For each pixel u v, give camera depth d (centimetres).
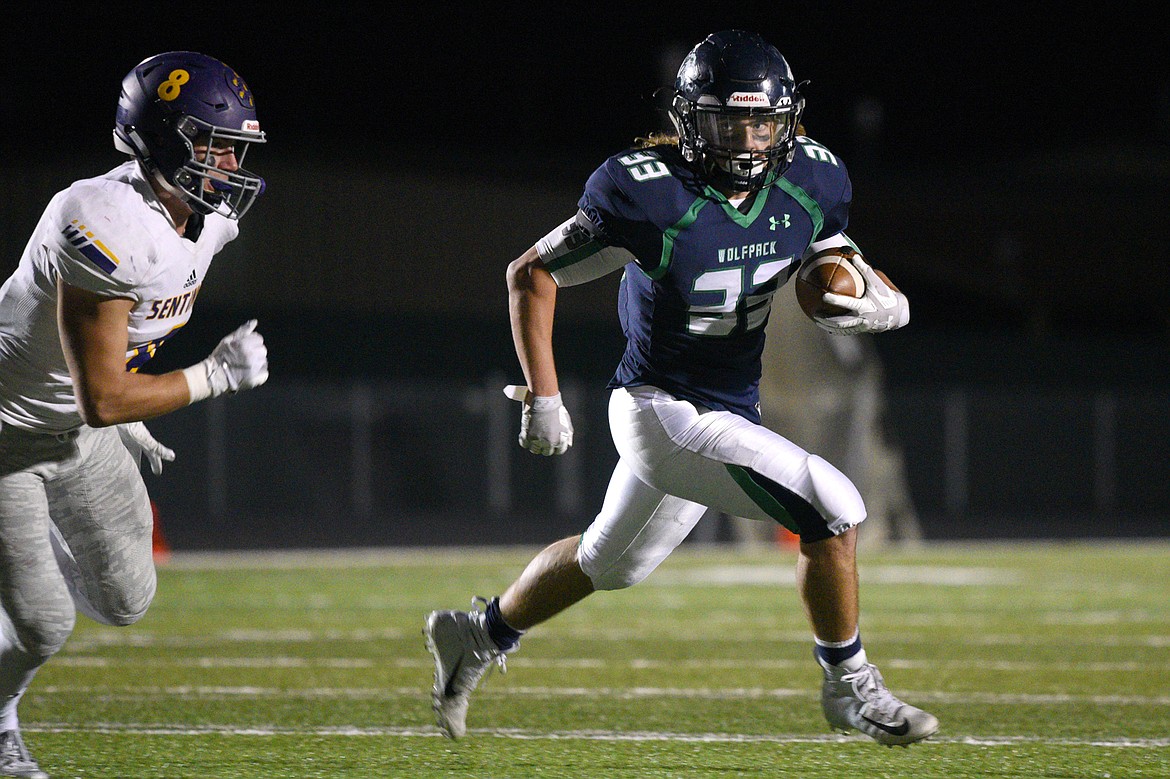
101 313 1062
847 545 1156
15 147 6575
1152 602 2897
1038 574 3531
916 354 6725
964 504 6262
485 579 3403
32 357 1104
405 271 6988
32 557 1131
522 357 1176
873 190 8512
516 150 8150
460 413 5975
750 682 1817
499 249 7144
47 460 1142
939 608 2780
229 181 1112
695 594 3006
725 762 1305
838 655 1173
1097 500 6397
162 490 5556
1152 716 1568
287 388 5781
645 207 1134
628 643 2227
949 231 8462
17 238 6425
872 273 1234
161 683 1783
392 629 2409
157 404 1075
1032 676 1886
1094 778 1243
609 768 1275
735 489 1159
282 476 5731
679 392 1195
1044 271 8494
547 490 6025
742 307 1178
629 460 1203
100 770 1254
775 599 2912
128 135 1092
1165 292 8581
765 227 1161
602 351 6606
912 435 6241
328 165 6944
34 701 1633
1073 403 6406
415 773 1248
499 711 1587
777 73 1127
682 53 4806
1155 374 6988
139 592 1208
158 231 1084
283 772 1252
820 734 1451
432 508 5909
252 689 1736
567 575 1248
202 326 6297
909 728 1144
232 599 2923
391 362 6512
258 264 6744
